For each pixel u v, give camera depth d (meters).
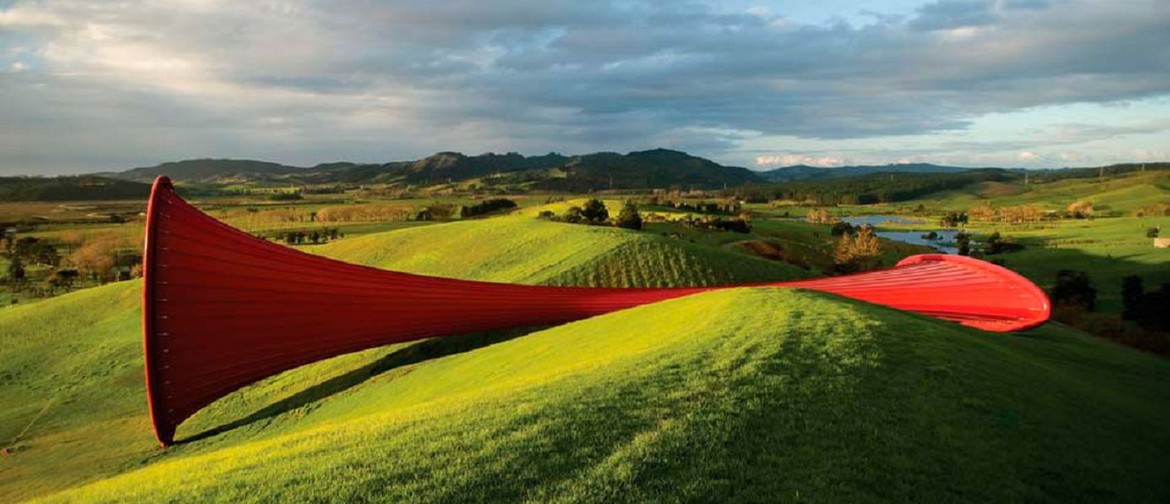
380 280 31.86
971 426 13.73
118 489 11.92
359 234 114.56
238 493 10.33
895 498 10.41
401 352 35.81
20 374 44.16
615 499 9.59
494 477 10.25
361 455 11.48
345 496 9.82
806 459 11.31
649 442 11.45
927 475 11.34
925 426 13.33
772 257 89.81
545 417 12.71
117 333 49.59
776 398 13.88
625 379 15.22
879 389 14.90
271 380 36.41
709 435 11.84
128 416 35.44
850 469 11.11
